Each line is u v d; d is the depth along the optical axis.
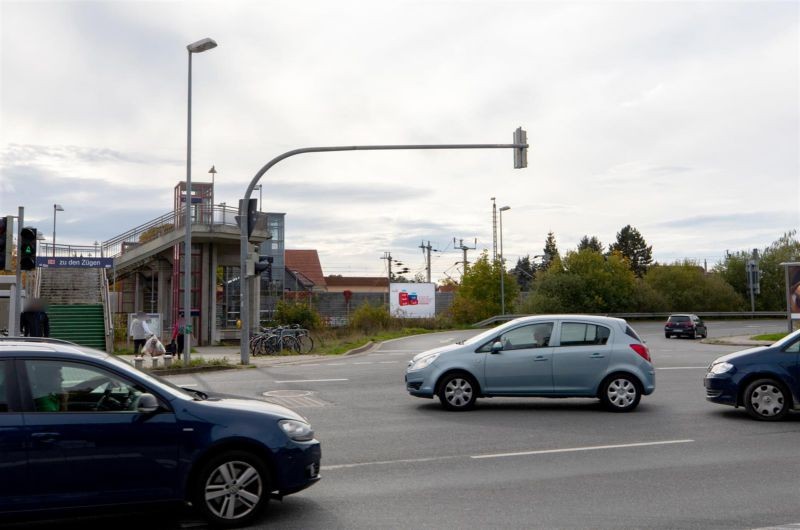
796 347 11.52
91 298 32.53
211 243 38.78
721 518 6.29
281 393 14.91
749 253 79.50
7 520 5.43
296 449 6.25
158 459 5.82
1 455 5.41
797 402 11.37
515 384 12.43
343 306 71.00
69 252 37.84
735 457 8.84
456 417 11.82
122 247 38.38
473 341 12.73
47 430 5.55
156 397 5.93
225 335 40.31
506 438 10.04
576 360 12.41
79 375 5.82
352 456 8.89
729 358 11.86
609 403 12.38
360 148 20.45
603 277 68.00
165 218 38.19
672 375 18.53
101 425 5.69
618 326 12.66
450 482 7.62
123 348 29.19
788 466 8.34
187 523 6.25
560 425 11.08
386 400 13.86
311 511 6.54
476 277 63.38
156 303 45.09
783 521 6.19
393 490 7.30
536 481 7.66
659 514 6.42
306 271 109.94
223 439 5.98
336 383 16.75
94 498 5.64
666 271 75.25
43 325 20.66
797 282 32.78
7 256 16.28
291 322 42.88
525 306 64.69
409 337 43.34
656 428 10.82
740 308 74.19
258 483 6.11
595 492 7.19
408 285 69.81
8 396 5.57
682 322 42.91
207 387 16.03
